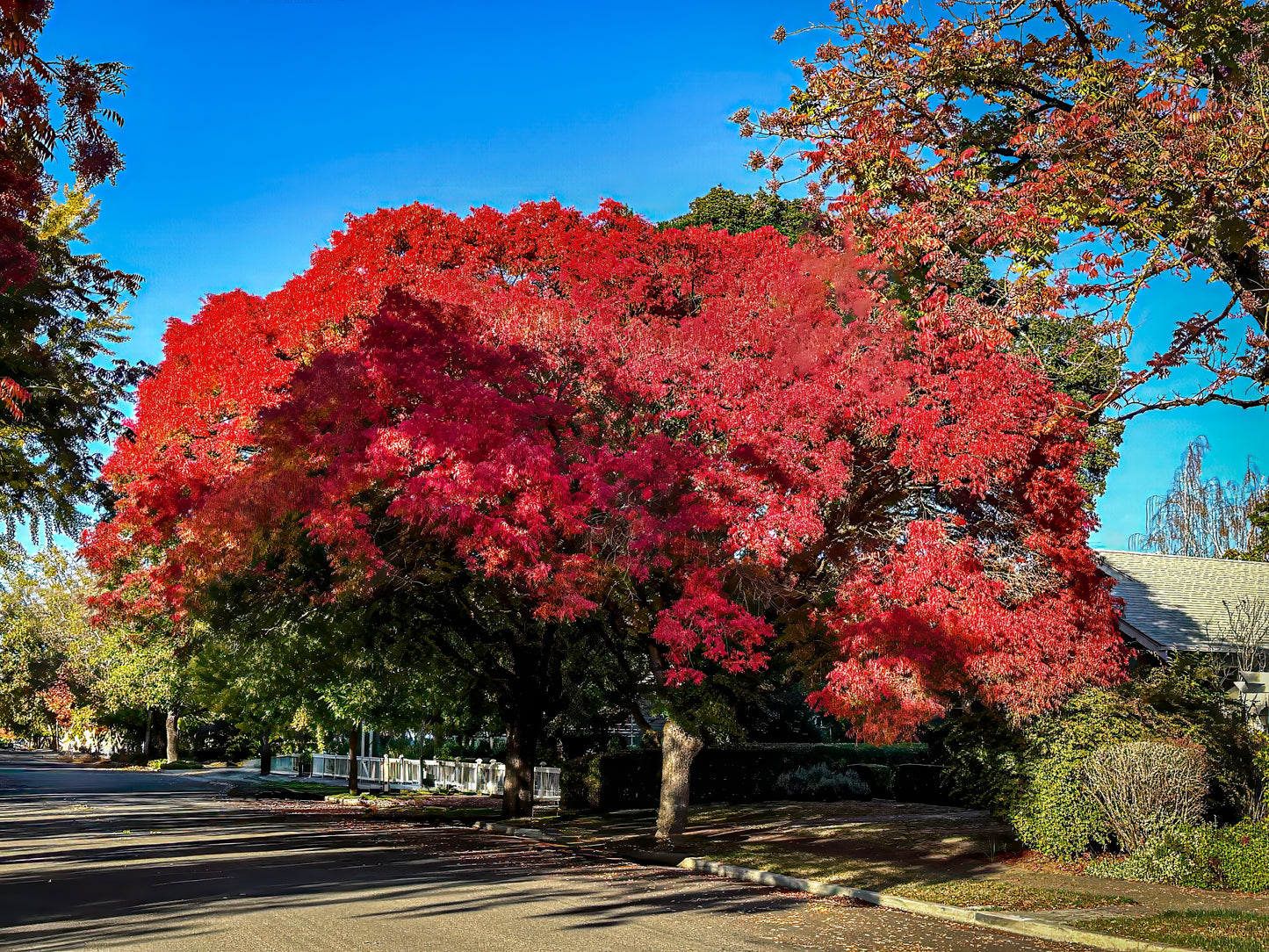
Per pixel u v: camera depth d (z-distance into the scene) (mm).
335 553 15453
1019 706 15352
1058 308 12094
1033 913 11875
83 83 9281
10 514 15805
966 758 18078
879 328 15812
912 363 15641
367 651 24719
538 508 14266
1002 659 14766
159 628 26078
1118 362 11867
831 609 16609
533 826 23766
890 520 17094
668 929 10453
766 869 15523
